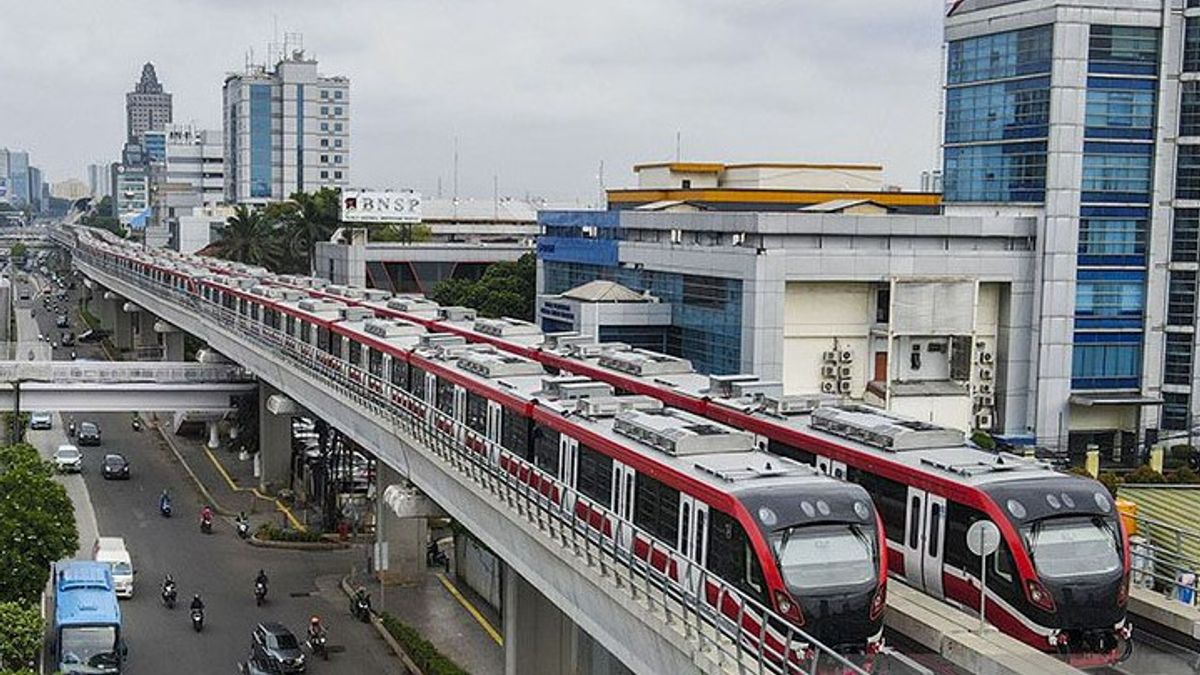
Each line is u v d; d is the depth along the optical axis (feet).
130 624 184.96
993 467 104.37
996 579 98.37
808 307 262.88
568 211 357.00
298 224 491.31
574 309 291.99
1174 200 283.59
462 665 168.86
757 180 380.37
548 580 120.88
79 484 274.36
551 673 150.10
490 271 409.08
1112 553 98.73
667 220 302.66
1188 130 281.54
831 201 339.57
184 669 166.71
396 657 173.88
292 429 278.67
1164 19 277.23
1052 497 99.45
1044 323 276.00
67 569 170.91
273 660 164.25
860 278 260.01
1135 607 104.53
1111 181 279.49
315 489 258.37
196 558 221.25
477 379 153.07
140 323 444.96
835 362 264.11
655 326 289.74
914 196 353.72
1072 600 96.02
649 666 98.63
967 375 270.26
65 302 637.71
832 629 91.35
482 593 197.98
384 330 196.75
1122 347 285.02
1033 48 278.46
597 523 117.39
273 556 223.71
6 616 142.41
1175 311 285.43
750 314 254.06
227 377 285.43
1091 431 284.41
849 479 114.83
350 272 456.86
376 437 183.21
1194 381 284.61
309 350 221.66
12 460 181.88
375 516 213.66
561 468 126.41
